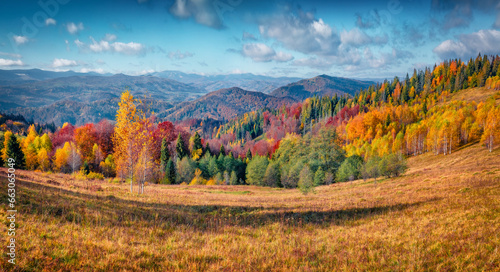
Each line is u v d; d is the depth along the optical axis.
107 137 82.56
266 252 9.88
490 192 18.42
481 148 68.06
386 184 41.53
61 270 6.63
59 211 12.12
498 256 8.15
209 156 81.81
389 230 12.77
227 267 8.07
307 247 10.66
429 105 146.75
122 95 22.69
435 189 25.03
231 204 22.36
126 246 9.16
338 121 159.00
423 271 7.80
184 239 10.91
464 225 11.79
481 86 144.25
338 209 19.84
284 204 23.88
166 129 93.88
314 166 66.06
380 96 185.88
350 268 8.25
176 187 49.88
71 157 63.03
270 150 129.12
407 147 94.50
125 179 44.25
